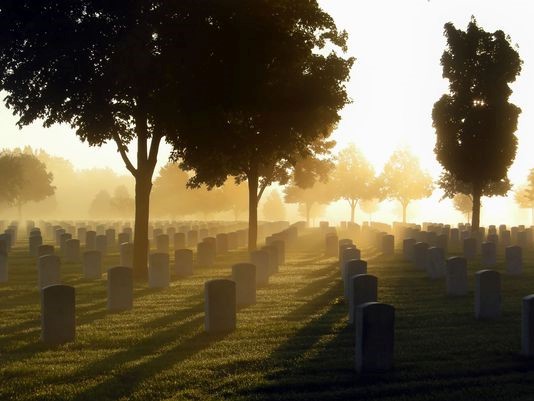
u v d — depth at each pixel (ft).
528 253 117.19
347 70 88.48
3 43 68.59
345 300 62.64
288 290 69.15
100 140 76.89
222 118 77.82
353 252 77.51
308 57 86.63
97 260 78.79
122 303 58.03
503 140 132.77
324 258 106.01
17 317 54.95
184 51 70.69
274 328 49.83
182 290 69.56
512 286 72.69
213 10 71.67
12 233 134.10
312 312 56.59
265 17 76.23
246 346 44.39
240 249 123.24
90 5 69.56
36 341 46.01
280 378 37.29
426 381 36.73
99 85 69.72
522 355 41.65
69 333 45.96
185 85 71.87
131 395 34.45
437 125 135.85
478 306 53.21
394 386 35.86
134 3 69.31
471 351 42.86
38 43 68.49
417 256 88.58
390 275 82.38
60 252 116.78
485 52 133.18
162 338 46.85
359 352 38.29
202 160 85.20
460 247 129.70
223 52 73.72
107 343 45.42
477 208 137.59
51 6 68.69
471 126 132.87
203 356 41.91
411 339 46.21
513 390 35.22
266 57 76.18
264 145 88.84
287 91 82.33
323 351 42.98
